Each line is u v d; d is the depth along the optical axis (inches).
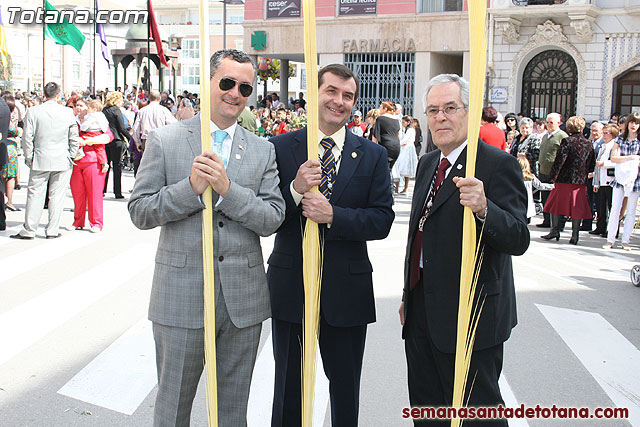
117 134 508.4
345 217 127.0
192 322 114.1
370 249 355.6
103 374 183.5
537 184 426.6
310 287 112.3
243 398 121.0
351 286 134.0
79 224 388.5
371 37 882.1
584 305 259.8
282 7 949.8
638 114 369.4
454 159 122.4
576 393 176.9
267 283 127.7
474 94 100.8
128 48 932.0
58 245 346.3
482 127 372.8
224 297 116.3
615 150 377.1
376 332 222.1
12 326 221.0
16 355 195.9
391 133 468.4
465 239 103.3
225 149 118.7
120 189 518.3
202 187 108.8
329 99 132.1
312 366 110.4
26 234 359.6
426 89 122.6
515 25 797.9
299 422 135.2
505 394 175.5
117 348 202.7
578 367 194.7
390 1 868.0
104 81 1963.6
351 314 133.2
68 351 199.9
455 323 118.0
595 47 770.2
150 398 169.8
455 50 844.6
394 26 869.2
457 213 118.9
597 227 426.3
